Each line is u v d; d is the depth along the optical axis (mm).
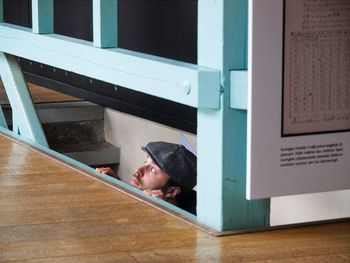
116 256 2365
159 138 4742
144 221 2715
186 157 3691
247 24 2535
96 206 2891
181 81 2658
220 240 2527
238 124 2576
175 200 3703
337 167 2527
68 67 3688
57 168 3498
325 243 2512
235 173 2602
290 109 2428
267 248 2459
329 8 2445
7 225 2648
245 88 2504
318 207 3510
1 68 4629
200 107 2557
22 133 4555
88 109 5113
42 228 2623
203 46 2627
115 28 3404
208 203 2662
